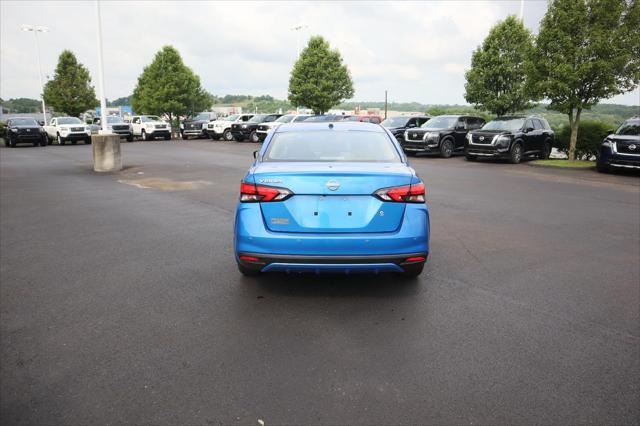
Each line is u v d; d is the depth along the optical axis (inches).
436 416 98.5
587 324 144.0
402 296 166.7
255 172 157.4
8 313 152.6
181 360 121.9
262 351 126.7
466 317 149.0
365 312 152.7
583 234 263.4
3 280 184.5
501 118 722.8
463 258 213.9
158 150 939.3
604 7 580.7
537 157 751.1
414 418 97.8
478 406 101.9
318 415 98.9
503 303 160.7
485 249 229.6
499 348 128.2
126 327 141.9
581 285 179.3
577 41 596.1
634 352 126.2
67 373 115.8
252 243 153.3
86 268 199.3
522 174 553.6
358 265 151.4
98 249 228.7
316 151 175.3
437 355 124.3
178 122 1748.3
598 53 588.1
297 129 193.8
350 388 109.0
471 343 131.2
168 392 107.5
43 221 292.8
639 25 584.1
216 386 109.8
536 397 105.2
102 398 105.3
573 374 114.9
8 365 119.6
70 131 1190.9
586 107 636.1
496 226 281.6
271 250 151.7
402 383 110.9
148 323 144.7
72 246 234.4
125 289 174.2
